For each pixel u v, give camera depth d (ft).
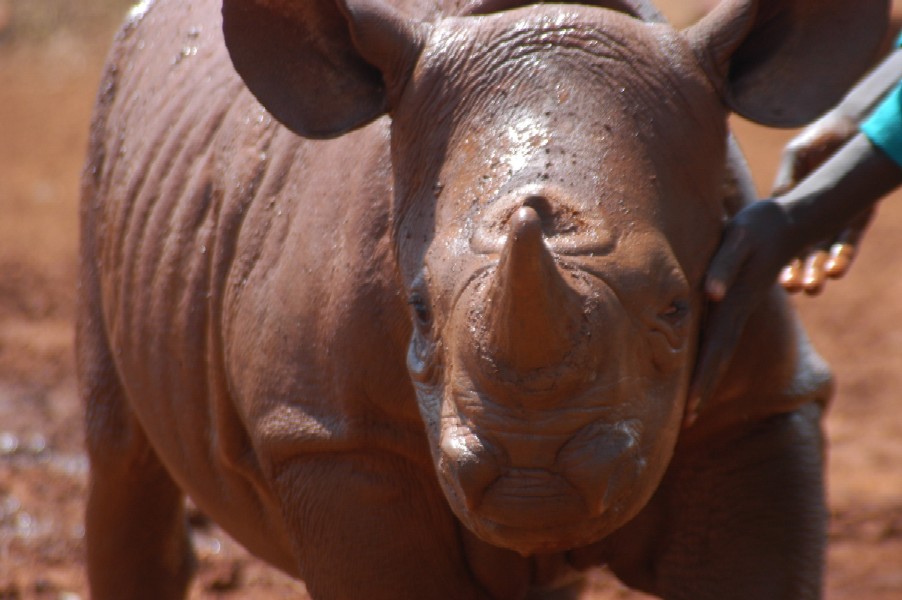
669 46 44.55
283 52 46.68
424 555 51.13
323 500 50.88
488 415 38.19
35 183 225.15
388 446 49.83
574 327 37.42
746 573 51.52
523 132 41.81
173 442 61.67
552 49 43.39
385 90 46.19
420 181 44.37
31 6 323.37
